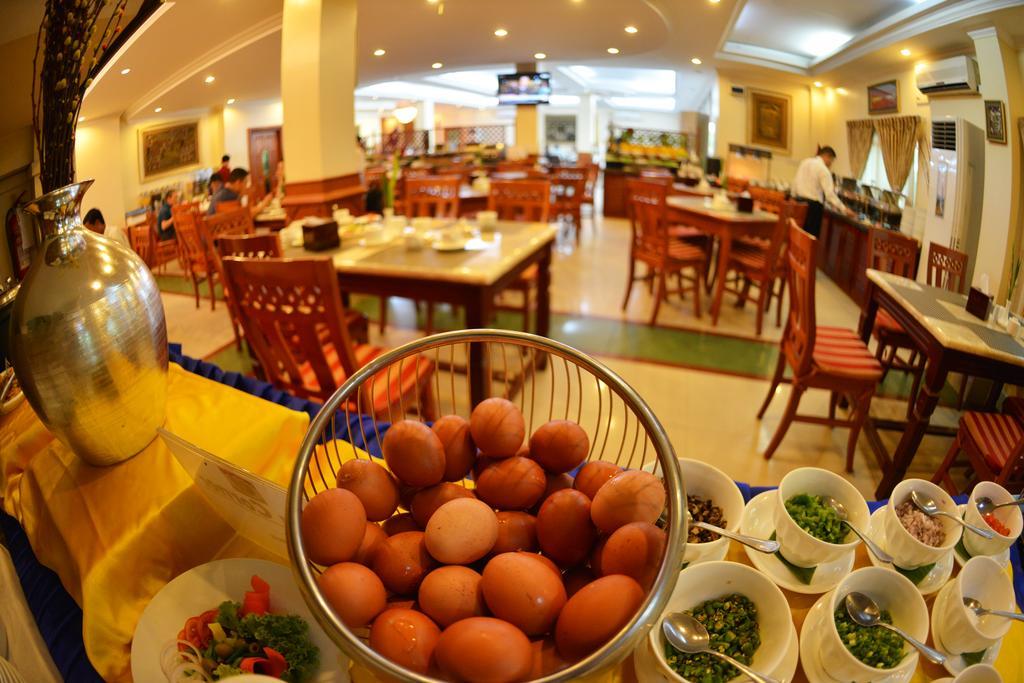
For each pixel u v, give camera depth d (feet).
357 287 8.47
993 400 6.07
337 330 5.68
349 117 13.65
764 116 18.65
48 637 2.43
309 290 5.54
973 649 2.14
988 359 5.34
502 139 54.49
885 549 2.67
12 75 2.91
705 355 11.55
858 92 10.56
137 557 2.53
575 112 52.54
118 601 2.43
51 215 2.54
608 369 2.33
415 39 20.33
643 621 1.58
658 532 1.86
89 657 2.30
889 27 7.80
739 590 2.34
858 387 7.45
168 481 2.78
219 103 7.11
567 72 37.93
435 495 2.20
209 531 2.75
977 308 5.78
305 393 6.41
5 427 3.43
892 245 7.63
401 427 2.21
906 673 2.08
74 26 2.34
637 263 18.98
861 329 8.22
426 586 1.82
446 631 1.63
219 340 10.70
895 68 8.57
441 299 8.06
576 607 1.67
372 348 7.69
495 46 23.45
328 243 9.21
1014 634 2.41
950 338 5.39
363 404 6.19
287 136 12.97
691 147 38.55
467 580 1.83
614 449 7.93
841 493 2.83
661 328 13.05
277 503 2.09
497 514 2.17
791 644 2.23
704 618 2.28
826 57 12.73
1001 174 5.39
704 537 2.72
